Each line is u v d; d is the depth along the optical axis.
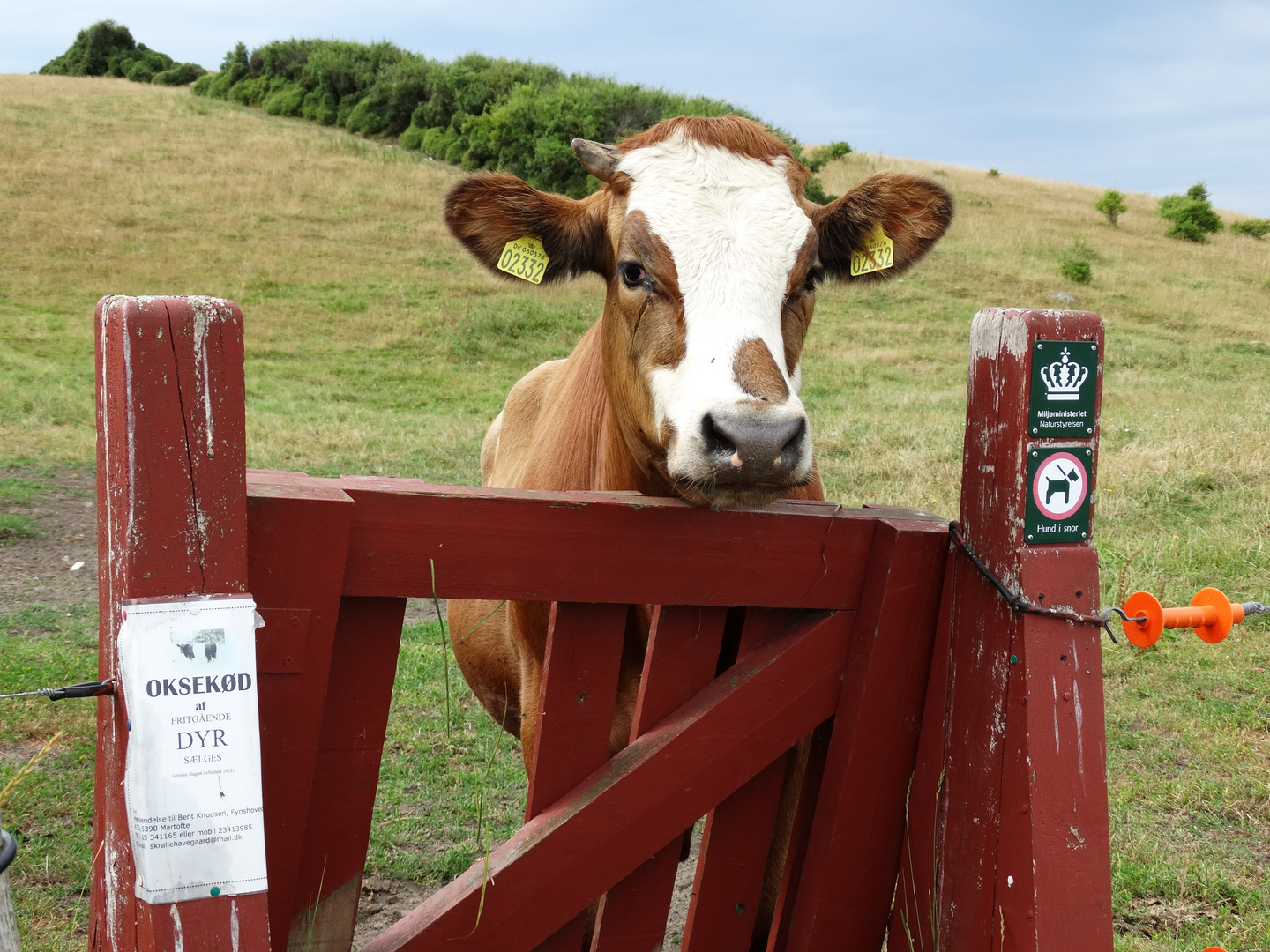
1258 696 4.92
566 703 1.94
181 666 1.42
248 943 1.45
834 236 2.94
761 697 2.00
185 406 1.42
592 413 3.01
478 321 19.58
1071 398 1.87
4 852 1.52
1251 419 10.45
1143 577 6.18
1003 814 1.91
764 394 2.03
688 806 1.98
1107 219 35.28
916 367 18.03
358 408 14.31
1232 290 26.67
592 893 1.94
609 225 2.59
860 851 2.12
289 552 1.62
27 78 45.38
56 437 11.26
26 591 6.89
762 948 2.54
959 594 1.99
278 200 27.36
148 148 31.25
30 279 19.97
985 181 41.72
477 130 32.72
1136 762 4.41
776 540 1.95
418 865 3.79
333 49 42.75
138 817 1.40
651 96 31.39
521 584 1.80
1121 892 3.48
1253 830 3.90
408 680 5.50
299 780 1.69
